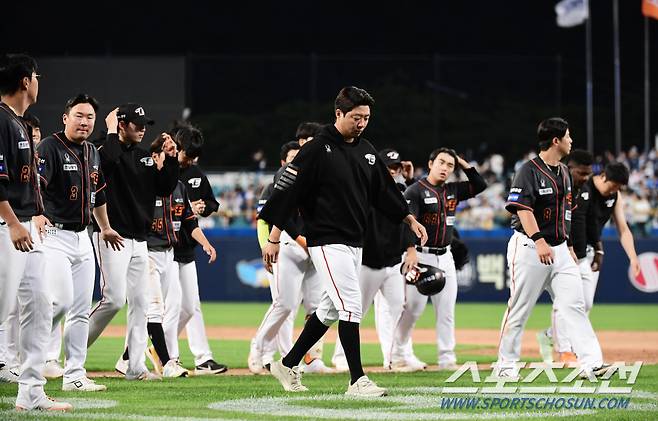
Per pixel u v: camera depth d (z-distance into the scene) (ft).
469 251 186.80
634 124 233.35
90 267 61.00
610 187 80.53
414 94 224.12
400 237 75.82
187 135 78.07
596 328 138.41
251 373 76.54
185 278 77.25
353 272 57.98
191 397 58.13
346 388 63.05
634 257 80.38
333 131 58.34
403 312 79.05
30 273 51.57
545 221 67.41
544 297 191.01
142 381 68.13
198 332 78.33
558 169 67.72
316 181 58.03
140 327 68.33
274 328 75.31
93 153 60.54
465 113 224.94
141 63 199.52
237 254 188.85
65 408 52.08
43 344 52.06
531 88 226.99
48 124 194.49
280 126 223.10
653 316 159.12
